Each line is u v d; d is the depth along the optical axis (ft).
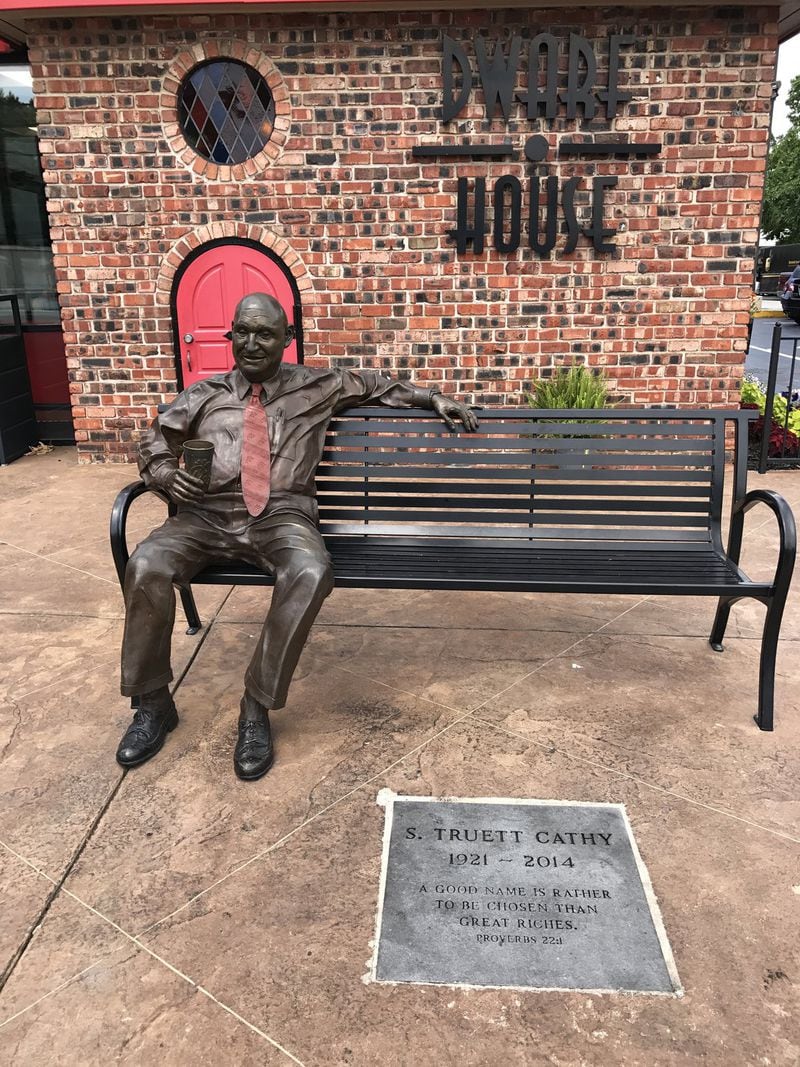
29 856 7.88
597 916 7.05
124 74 19.83
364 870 7.64
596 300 20.83
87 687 11.06
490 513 11.60
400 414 11.35
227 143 20.42
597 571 10.37
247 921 7.08
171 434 10.30
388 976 6.50
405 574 10.12
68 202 20.67
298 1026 6.12
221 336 21.52
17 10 18.76
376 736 9.82
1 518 18.45
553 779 8.95
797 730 9.94
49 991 6.43
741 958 6.66
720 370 21.25
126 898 7.35
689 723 10.09
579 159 19.93
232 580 9.91
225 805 8.59
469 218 20.51
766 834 8.09
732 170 19.95
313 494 10.73
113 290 21.25
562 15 19.07
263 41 19.47
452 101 19.56
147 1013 6.24
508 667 11.57
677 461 11.36
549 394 20.29
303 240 20.63
